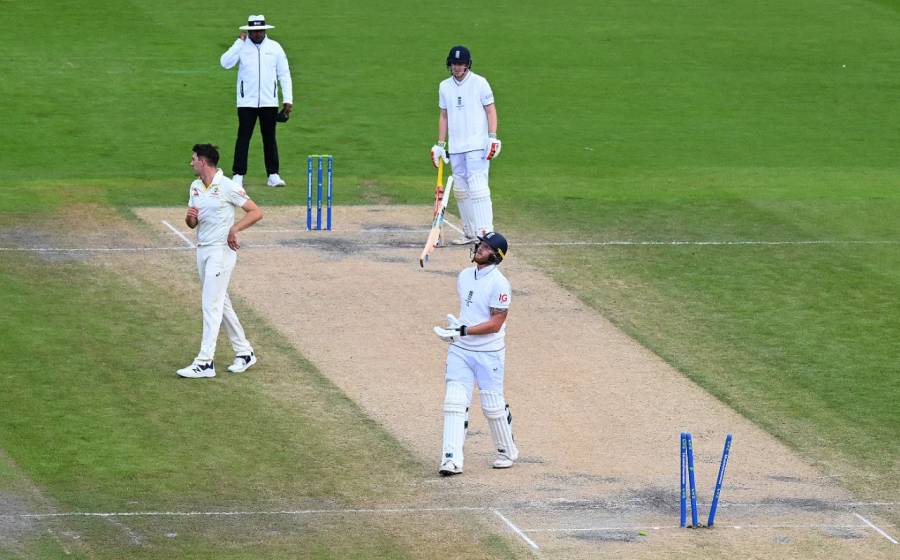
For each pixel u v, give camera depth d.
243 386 56.16
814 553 43.88
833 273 73.38
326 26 132.00
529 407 55.44
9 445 49.75
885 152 102.94
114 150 95.56
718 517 46.41
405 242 76.25
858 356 62.28
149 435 51.22
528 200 85.94
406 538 43.91
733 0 148.25
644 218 82.62
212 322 56.53
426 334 62.53
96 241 73.81
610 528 45.16
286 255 72.94
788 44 133.00
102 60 117.44
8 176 87.88
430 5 141.62
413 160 95.69
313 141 99.44
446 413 49.09
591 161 97.31
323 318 63.91
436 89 114.88
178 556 42.12
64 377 56.09
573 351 61.41
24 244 72.56
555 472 49.66
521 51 127.06
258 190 86.56
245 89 85.06
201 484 47.50
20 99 106.25
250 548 42.88
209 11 134.88
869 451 52.72
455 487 48.09
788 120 110.88
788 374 59.94
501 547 43.47
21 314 62.59
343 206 83.56
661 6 145.12
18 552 41.75
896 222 83.38
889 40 135.62
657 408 55.81
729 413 55.62
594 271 72.19
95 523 44.16
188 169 91.62
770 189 90.56
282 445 50.94
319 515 45.44
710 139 104.81
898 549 44.47
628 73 121.94
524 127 105.69
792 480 49.84
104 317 62.91
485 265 49.00
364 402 55.09
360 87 114.25
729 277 72.19
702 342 63.16
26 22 127.06
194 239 74.88
